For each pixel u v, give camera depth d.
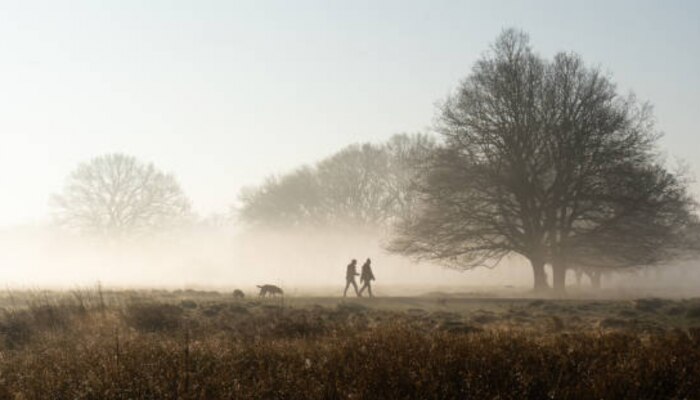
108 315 15.55
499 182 37.28
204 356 8.90
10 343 13.12
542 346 9.41
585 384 7.33
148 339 11.68
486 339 9.68
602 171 35.41
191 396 6.89
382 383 7.30
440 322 15.80
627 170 35.28
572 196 36.84
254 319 15.39
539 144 37.22
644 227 37.34
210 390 7.20
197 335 13.20
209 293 29.91
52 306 16.38
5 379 8.23
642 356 8.63
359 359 8.41
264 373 7.80
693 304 20.62
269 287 28.48
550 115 37.12
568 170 36.34
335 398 7.02
